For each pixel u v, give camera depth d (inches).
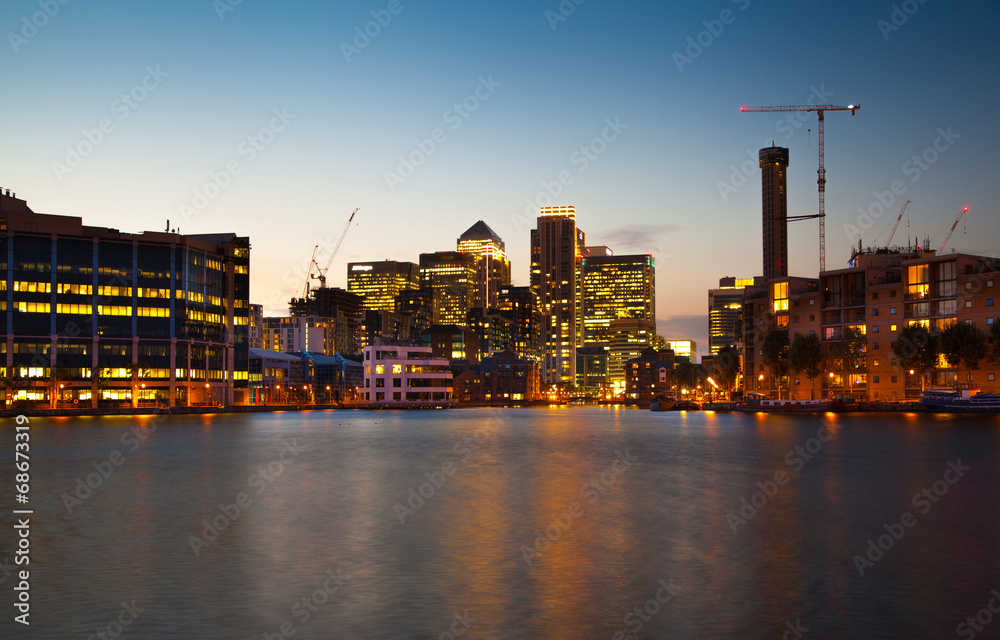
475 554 1423.5
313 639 987.3
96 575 1279.5
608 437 4726.9
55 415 7755.9
